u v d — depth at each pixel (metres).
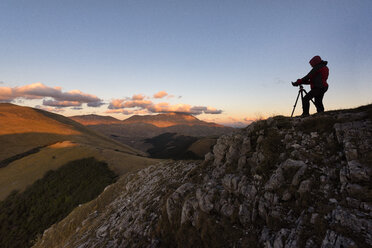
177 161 21.62
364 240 3.94
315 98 9.22
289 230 5.29
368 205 4.43
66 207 61.44
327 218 4.79
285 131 8.85
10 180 83.62
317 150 6.90
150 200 13.38
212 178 10.41
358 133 6.10
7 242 49.62
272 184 6.75
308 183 5.88
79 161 95.00
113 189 26.55
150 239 9.45
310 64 9.03
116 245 10.91
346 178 5.29
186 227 8.35
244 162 9.23
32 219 57.12
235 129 12.29
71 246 16.69
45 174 86.31
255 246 5.78
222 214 7.56
